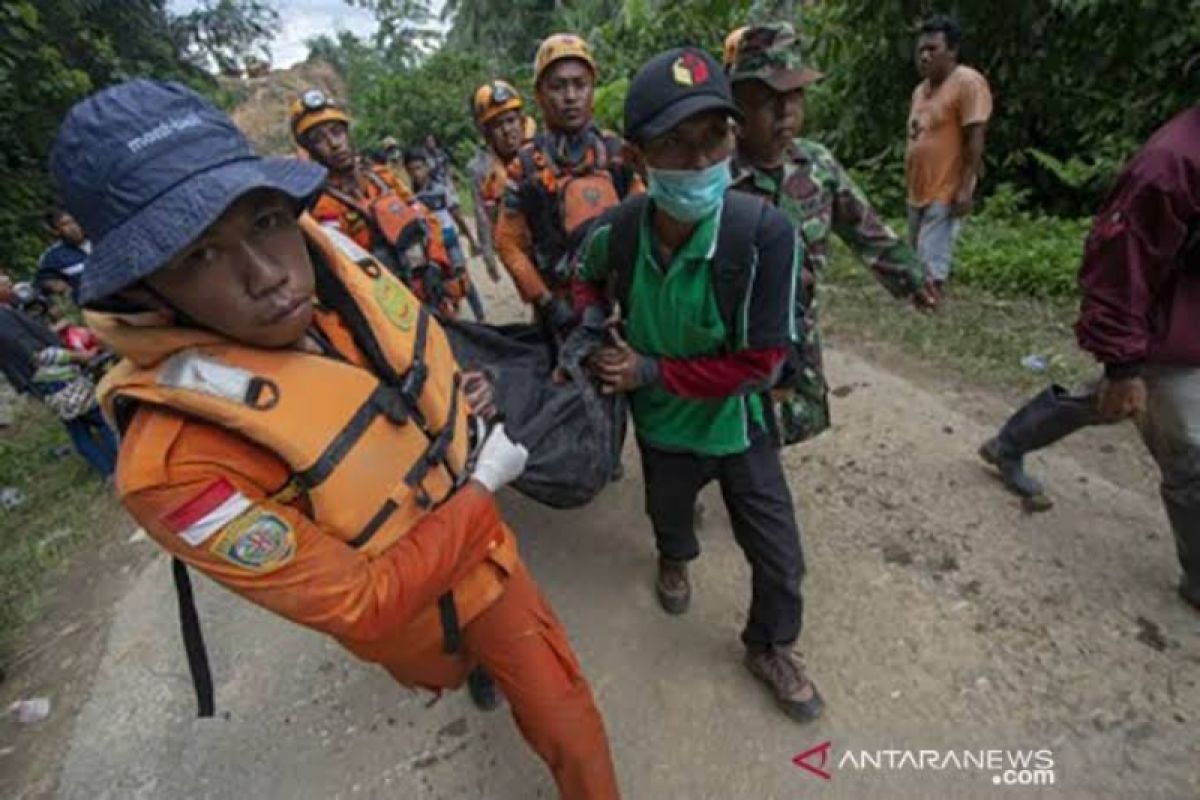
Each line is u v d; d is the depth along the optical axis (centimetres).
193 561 114
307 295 112
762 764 206
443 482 144
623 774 208
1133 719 205
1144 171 185
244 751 234
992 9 612
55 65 805
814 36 703
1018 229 577
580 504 250
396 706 241
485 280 725
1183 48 525
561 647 170
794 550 202
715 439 193
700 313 170
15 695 276
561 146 301
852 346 438
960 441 328
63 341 417
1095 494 288
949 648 232
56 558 360
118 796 226
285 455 116
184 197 93
